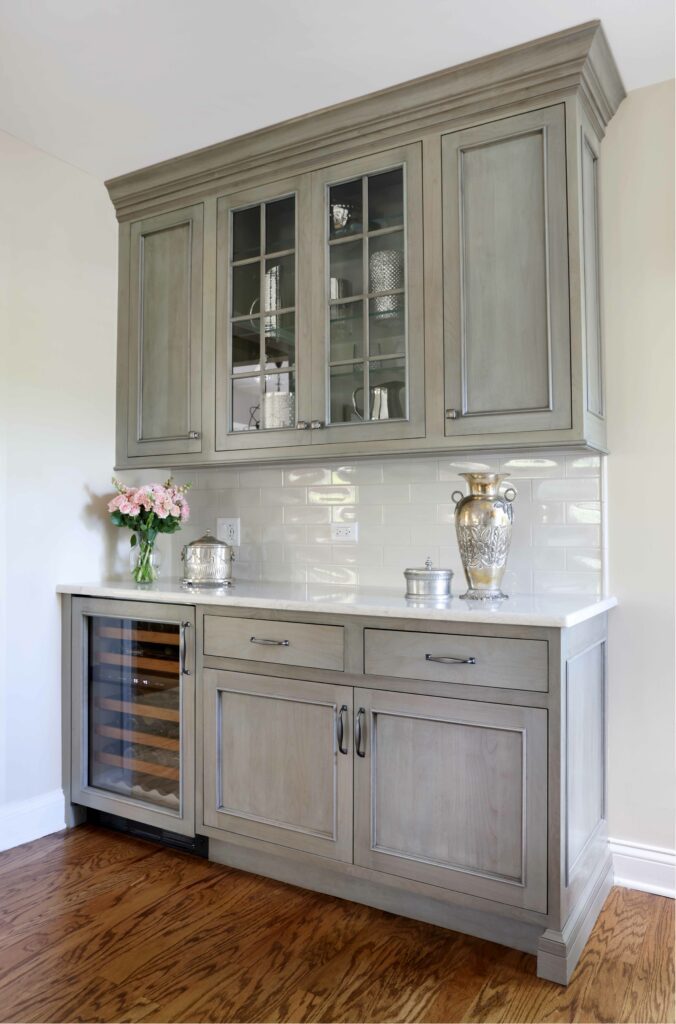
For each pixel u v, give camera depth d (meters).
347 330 2.52
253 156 2.69
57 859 2.53
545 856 1.86
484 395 2.25
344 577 2.89
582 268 2.13
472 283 2.28
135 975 1.86
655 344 2.36
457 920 2.07
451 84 2.29
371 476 2.84
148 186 2.96
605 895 2.25
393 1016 1.71
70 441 2.90
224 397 2.78
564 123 2.16
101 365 3.03
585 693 2.14
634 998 1.78
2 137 2.66
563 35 2.09
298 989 1.81
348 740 2.16
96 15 2.04
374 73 2.30
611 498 2.41
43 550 2.79
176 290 2.92
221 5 2.00
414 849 2.05
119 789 2.71
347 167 2.52
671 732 2.31
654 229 2.36
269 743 2.31
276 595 2.45
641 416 2.38
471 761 1.97
